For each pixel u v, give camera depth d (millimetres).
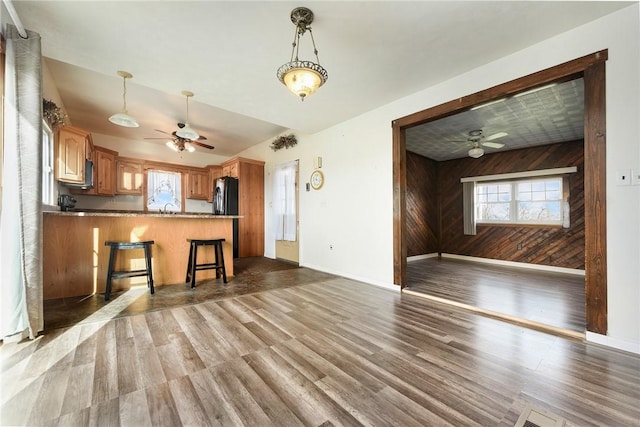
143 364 1781
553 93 3211
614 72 2053
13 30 2064
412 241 6367
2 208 2025
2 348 1969
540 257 5281
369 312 2807
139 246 3246
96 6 1978
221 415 1339
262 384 1589
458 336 2252
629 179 1989
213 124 5484
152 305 2932
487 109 3688
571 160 5016
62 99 4277
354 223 4262
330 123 4555
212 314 2686
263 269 5023
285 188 5879
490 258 6020
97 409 1363
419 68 2850
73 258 3252
